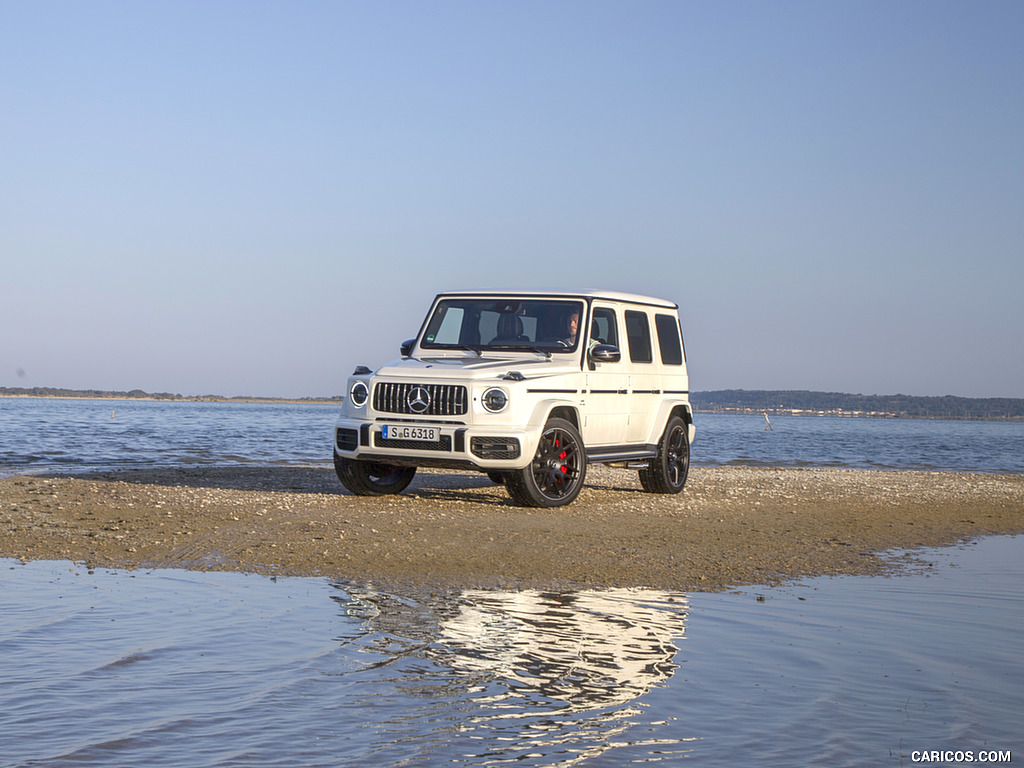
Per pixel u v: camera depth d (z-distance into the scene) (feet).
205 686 13.39
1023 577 23.86
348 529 27.20
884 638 17.16
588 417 35.96
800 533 29.99
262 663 14.53
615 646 15.99
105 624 16.74
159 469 46.47
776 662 15.37
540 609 18.62
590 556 24.45
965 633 17.71
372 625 16.99
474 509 32.78
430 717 12.30
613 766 10.82
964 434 268.62
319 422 198.80
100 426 128.67
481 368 33.60
